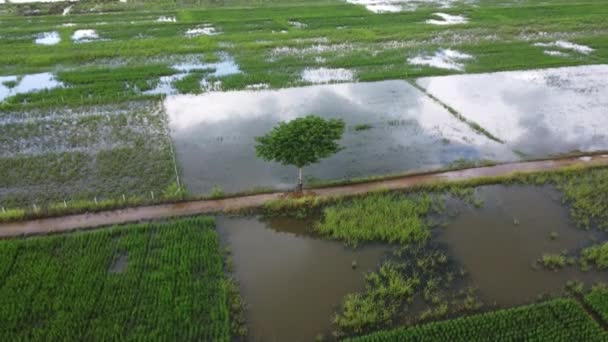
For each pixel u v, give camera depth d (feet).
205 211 62.64
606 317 46.75
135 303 47.98
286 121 87.15
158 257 54.03
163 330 45.01
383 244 57.98
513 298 50.14
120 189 67.00
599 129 85.87
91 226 59.26
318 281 52.37
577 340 44.57
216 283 50.83
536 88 103.76
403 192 67.51
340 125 66.90
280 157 63.00
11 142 78.95
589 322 46.19
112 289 49.29
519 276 53.01
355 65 116.37
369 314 47.39
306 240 58.70
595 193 67.00
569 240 58.59
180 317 46.29
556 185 69.26
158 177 69.97
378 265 54.85
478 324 46.06
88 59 119.85
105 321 45.50
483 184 69.41
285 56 122.93
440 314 47.85
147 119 87.66
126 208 63.00
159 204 63.93
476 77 109.81
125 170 71.41
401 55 124.26
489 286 51.70
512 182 69.92
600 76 111.04
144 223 59.36
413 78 108.37
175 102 94.99
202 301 48.42
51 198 64.69
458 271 53.72
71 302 47.44
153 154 75.87
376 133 83.20
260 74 108.99
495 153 77.56
